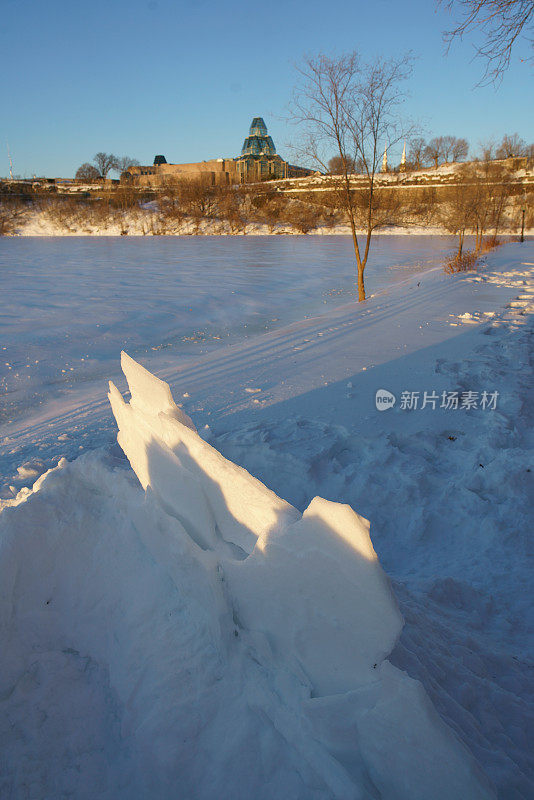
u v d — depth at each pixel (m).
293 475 5.46
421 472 5.39
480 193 35.97
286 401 7.94
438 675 2.24
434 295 18.30
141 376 2.11
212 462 1.80
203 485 1.87
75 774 1.69
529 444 6.21
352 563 1.45
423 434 6.36
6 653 1.94
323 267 35.09
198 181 106.88
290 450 5.84
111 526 2.25
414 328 13.02
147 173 147.25
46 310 19.25
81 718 1.85
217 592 1.79
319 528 1.49
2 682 1.87
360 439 6.27
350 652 1.56
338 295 23.17
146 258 44.81
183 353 13.27
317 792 1.49
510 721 2.25
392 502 4.98
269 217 94.88
